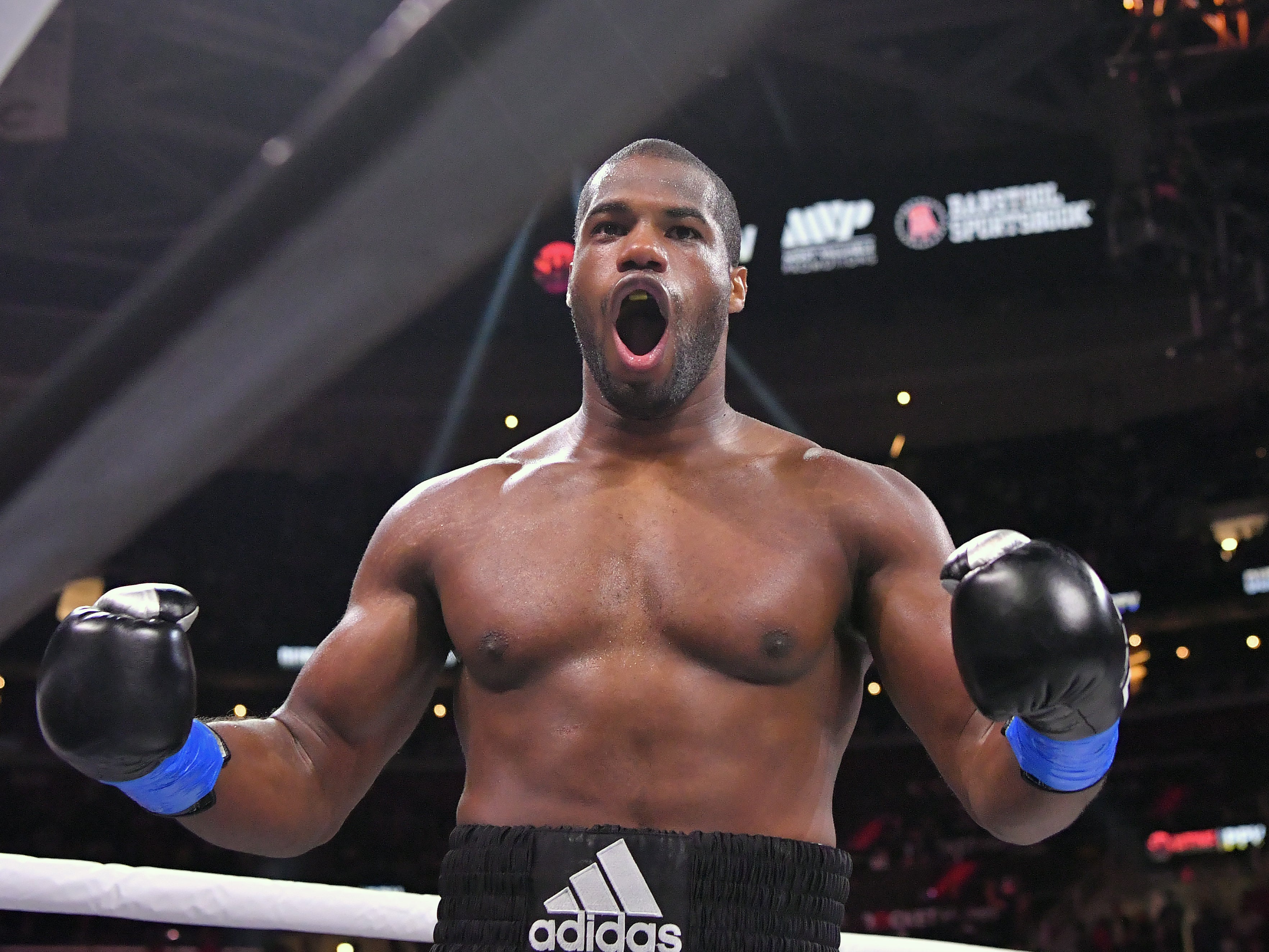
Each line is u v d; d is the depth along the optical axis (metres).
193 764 1.47
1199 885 15.55
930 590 1.65
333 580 18.48
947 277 18.05
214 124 14.70
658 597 1.59
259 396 11.86
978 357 17.84
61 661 1.31
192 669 1.36
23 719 16.91
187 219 15.67
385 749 1.77
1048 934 14.70
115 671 1.30
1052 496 18.20
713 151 17.08
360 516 18.69
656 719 1.53
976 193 17.66
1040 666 1.21
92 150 14.87
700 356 1.75
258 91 14.35
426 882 16.48
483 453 18.52
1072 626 1.22
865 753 17.48
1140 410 17.39
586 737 1.53
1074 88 14.54
